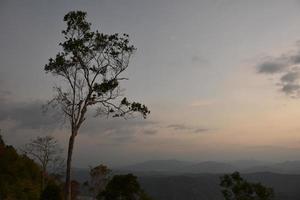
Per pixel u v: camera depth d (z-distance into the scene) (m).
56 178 65.25
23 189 54.06
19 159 61.56
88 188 65.00
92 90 36.84
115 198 42.06
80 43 35.84
